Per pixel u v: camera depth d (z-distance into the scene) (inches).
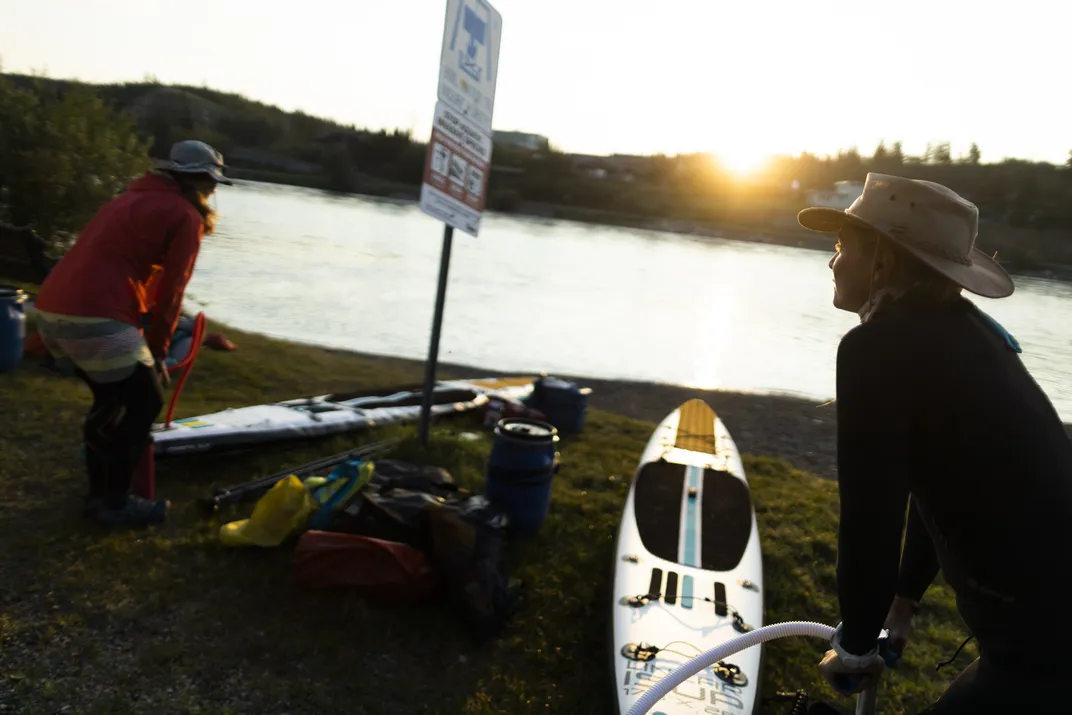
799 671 145.5
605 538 192.4
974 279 63.6
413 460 219.0
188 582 148.1
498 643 144.5
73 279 147.9
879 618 62.2
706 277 1423.5
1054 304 1583.4
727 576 161.3
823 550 203.3
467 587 145.2
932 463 62.9
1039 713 59.2
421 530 155.2
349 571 147.3
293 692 122.3
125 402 156.0
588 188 4089.6
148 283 171.2
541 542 185.9
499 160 4458.7
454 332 596.1
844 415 63.4
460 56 204.8
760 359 624.4
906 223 64.2
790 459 322.3
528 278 1053.8
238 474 205.3
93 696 115.3
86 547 154.6
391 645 138.2
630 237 2657.5
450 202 209.8
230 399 298.0
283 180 3395.7
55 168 475.8
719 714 119.7
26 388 249.0
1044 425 61.6
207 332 411.8
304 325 556.1
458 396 305.3
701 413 276.1
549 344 593.9
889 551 60.9
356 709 121.0
